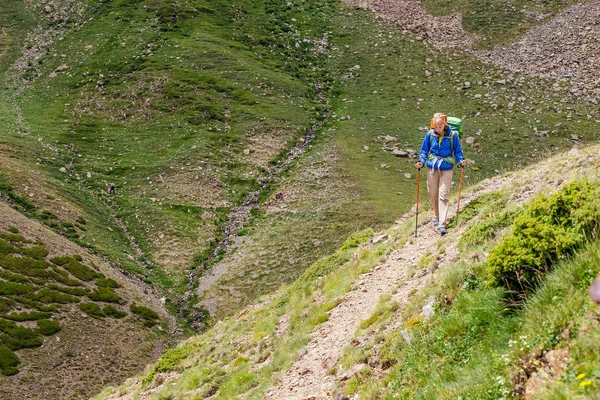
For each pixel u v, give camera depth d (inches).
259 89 4124.0
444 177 508.7
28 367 1854.1
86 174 3344.0
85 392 1854.1
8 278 2209.6
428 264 446.0
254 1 5310.0
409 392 275.0
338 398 318.0
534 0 4953.3
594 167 442.0
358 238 730.8
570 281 231.1
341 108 3988.7
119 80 4303.6
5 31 5004.9
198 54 4448.8
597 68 4035.4
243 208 3097.9
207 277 2600.9
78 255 2534.5
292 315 585.3
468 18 4911.4
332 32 4916.3
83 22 5068.9
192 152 3491.6
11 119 3833.7
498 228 408.5
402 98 4035.4
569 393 172.9
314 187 3129.9
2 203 2711.6
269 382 418.6
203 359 667.4
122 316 2260.1
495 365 231.3
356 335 404.8
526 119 3585.1
